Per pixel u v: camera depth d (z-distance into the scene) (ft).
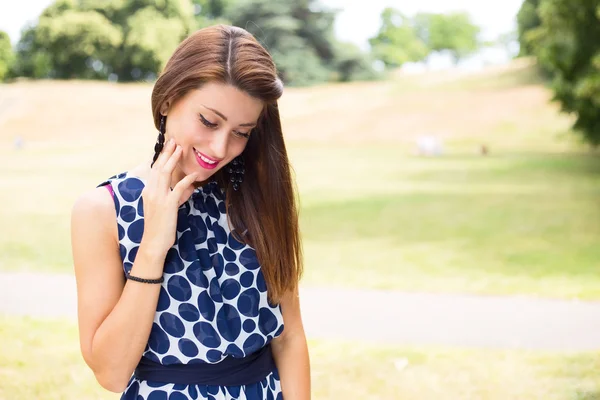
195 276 5.56
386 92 103.09
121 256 5.44
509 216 45.98
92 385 14.83
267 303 5.92
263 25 128.88
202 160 5.33
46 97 102.32
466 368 16.58
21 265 30.73
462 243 38.17
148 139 86.28
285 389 6.18
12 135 89.86
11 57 134.21
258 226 5.91
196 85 5.18
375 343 18.76
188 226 5.69
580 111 62.28
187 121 5.25
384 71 140.26
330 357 17.33
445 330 20.39
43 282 26.35
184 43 5.38
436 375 16.05
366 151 79.56
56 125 93.20
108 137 88.12
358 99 100.68
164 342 5.48
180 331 5.49
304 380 6.20
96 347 5.25
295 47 129.29
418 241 38.99
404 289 26.84
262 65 5.27
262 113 6.02
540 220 44.47
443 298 24.99
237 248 5.85
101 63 136.77
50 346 17.54
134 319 5.18
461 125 87.45
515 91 95.35
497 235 40.29
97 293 5.34
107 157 76.33
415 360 17.12
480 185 58.23
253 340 5.76
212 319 5.57
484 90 98.02
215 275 5.69
